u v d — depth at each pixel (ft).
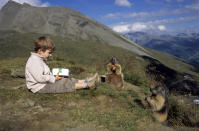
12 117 8.13
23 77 16.17
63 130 7.61
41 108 9.66
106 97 12.50
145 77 20.70
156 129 9.30
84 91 12.69
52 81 5.61
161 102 10.46
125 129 8.74
